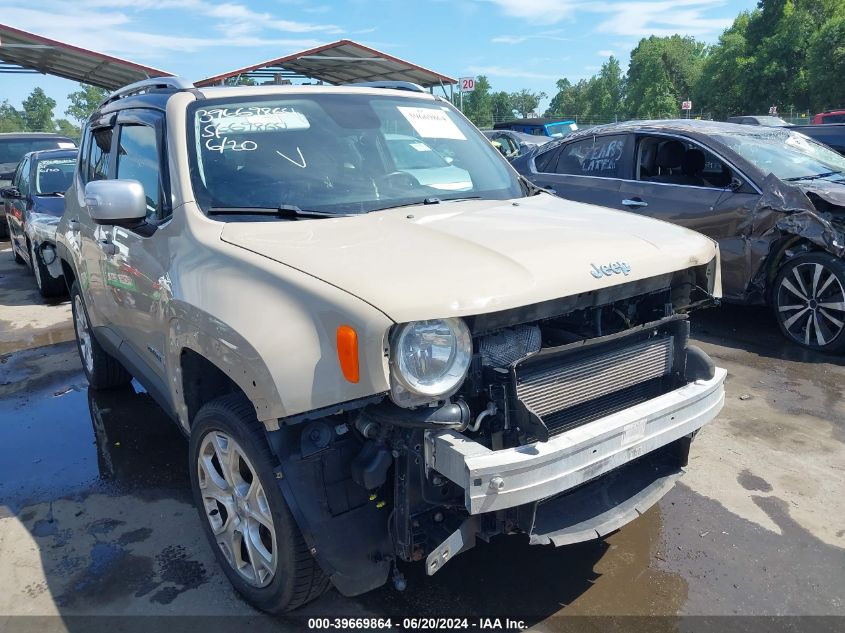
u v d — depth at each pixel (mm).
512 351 2473
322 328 2176
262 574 2682
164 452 4215
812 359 5508
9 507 3615
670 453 2961
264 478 2412
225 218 2895
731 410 4594
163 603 2844
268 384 2209
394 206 3137
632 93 97625
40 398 5148
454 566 3041
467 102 113500
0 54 19375
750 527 3301
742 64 60688
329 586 2594
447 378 2164
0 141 14992
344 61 19062
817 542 3178
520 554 3119
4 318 7629
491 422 2369
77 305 5105
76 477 3922
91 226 4168
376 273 2254
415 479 2303
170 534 3340
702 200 6086
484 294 2207
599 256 2592
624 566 3031
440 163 3621
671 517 3400
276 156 3191
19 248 10367
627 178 6797
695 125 6719
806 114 56750
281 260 2445
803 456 3961
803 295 5645
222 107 3326
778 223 5559
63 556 3172
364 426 2266
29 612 2797
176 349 2873
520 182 3871
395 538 2365
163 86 3645
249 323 2316
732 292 6004
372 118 3609
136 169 3555
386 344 2084
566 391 2508
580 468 2281
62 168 9438
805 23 56281
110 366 4969
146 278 3193
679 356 2889
